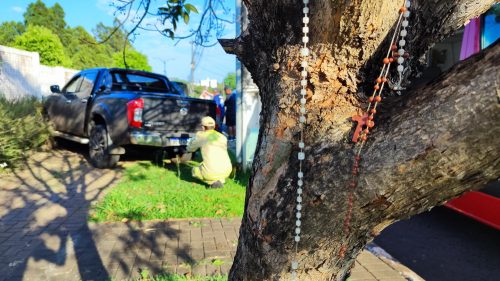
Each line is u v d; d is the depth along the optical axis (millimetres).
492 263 4285
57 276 3418
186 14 2488
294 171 1287
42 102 9969
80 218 4891
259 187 1402
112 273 3477
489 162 1007
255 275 1447
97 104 7551
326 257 1379
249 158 7336
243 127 7312
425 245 4781
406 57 1267
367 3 1119
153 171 7562
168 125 7309
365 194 1150
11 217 4891
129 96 7145
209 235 4406
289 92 1323
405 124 1095
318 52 1277
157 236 4348
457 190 1117
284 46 1342
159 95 7289
